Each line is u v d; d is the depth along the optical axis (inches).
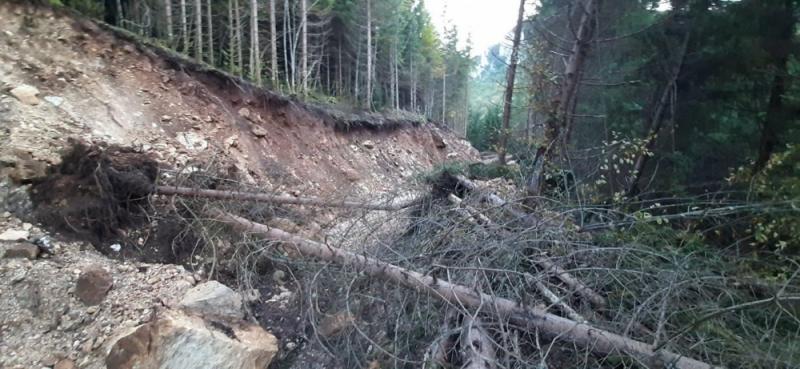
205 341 115.6
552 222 163.8
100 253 158.4
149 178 202.7
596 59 327.3
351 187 442.0
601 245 160.2
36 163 162.1
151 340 113.7
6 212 147.7
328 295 156.9
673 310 116.8
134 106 271.4
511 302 119.7
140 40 317.4
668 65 292.0
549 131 252.8
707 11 263.1
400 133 802.8
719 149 277.7
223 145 314.2
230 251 187.6
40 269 134.0
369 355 119.4
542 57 277.4
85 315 127.3
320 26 841.5
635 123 319.3
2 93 198.2
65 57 253.1
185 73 334.3
